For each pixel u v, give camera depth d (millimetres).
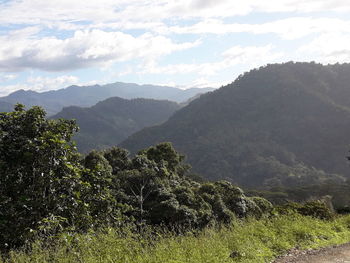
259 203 26156
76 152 9922
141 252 6234
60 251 5891
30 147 8734
